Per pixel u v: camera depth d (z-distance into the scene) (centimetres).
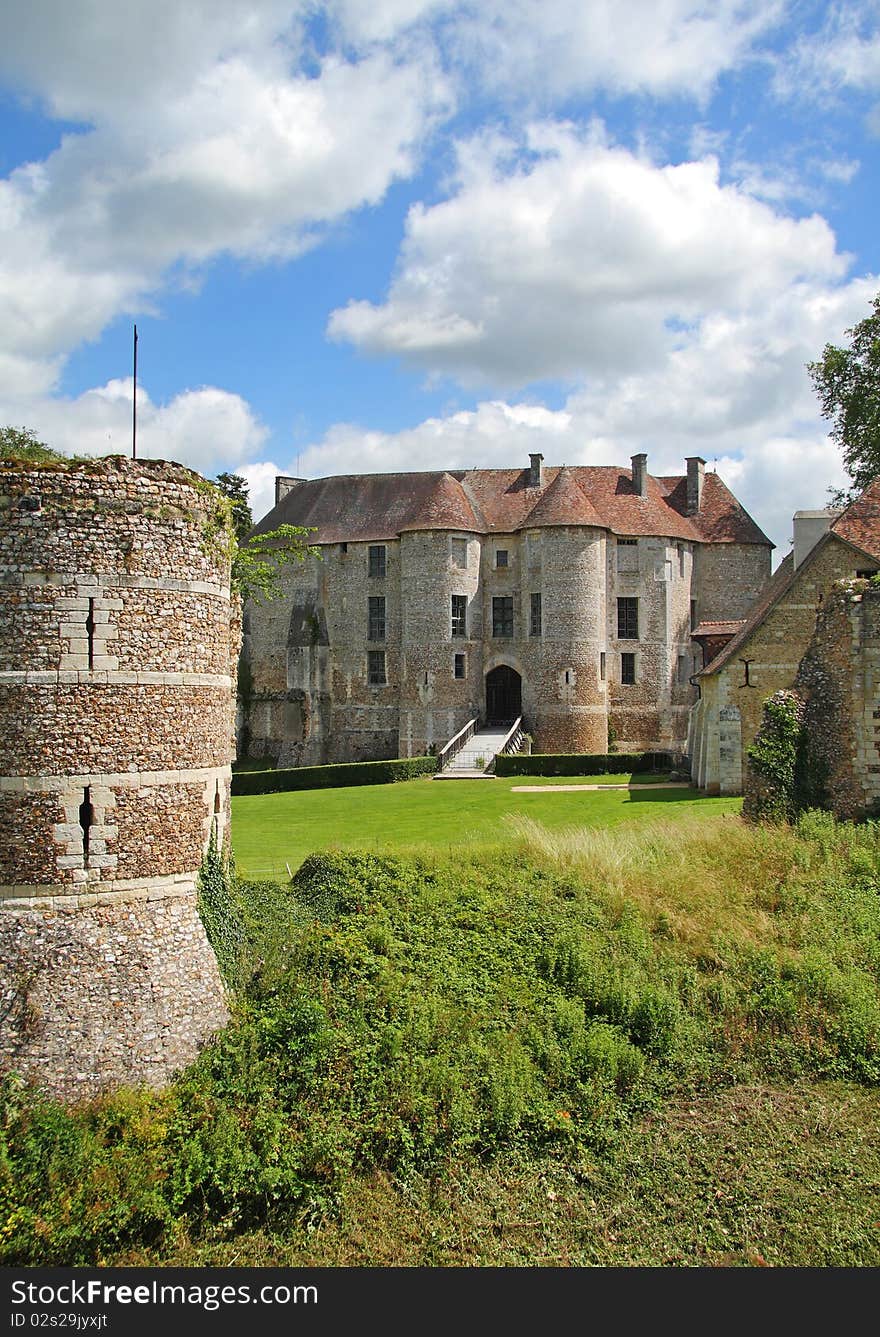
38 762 1146
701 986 1509
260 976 1359
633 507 4803
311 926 1521
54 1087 1099
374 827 2523
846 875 1841
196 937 1241
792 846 1934
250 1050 1216
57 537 1167
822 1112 1257
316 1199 1076
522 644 4600
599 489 4888
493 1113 1195
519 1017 1380
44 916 1141
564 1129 1198
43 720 1150
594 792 3119
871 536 2652
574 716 4422
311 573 4988
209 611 1301
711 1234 1049
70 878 1152
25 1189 1012
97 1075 1120
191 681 1260
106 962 1155
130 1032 1147
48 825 1146
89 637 1175
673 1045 1372
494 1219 1073
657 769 3822
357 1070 1224
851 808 2208
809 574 2716
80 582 1174
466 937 1564
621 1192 1116
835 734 2238
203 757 1281
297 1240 1038
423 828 2467
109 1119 1088
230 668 1459
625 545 4725
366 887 1697
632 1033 1389
